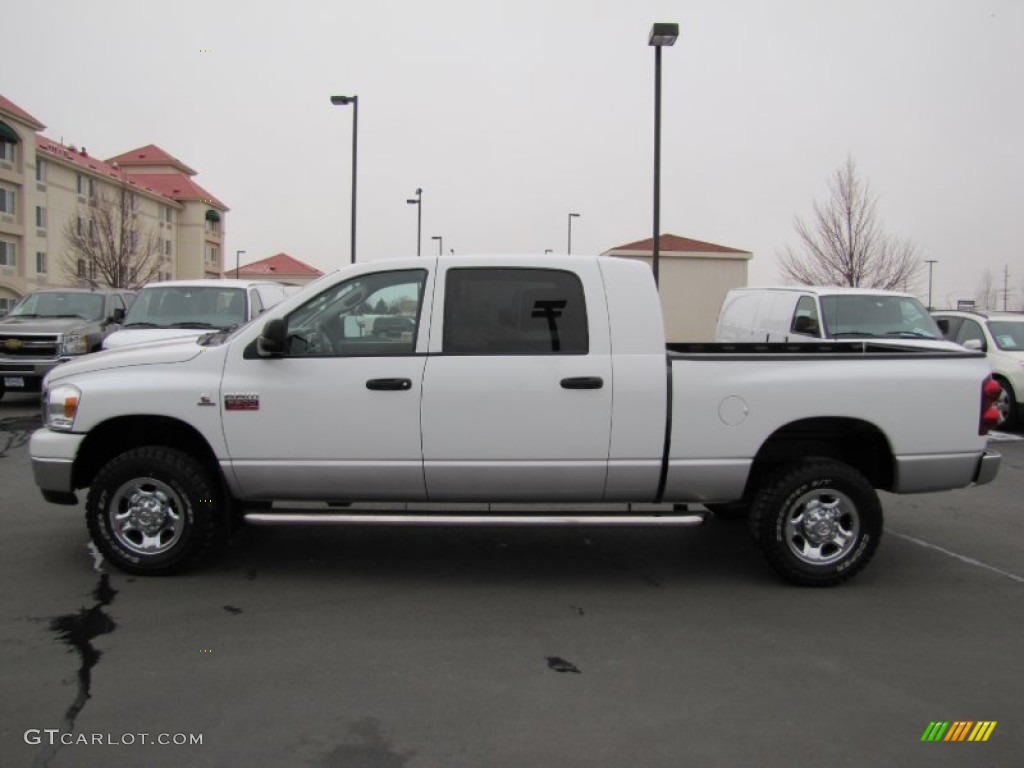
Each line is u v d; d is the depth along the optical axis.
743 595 5.32
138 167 74.81
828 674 4.16
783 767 3.30
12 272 47.41
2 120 45.34
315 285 5.32
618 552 6.26
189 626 4.68
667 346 6.79
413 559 6.00
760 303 13.46
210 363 5.28
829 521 5.38
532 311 5.25
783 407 5.26
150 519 5.39
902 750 3.44
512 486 5.25
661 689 3.97
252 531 6.64
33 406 14.54
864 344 6.81
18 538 6.30
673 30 14.90
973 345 11.76
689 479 5.29
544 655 4.35
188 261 73.06
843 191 29.81
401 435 5.17
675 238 30.97
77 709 3.71
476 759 3.33
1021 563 6.07
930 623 4.86
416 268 5.31
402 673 4.11
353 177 22.92
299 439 5.21
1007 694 3.96
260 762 3.30
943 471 5.44
